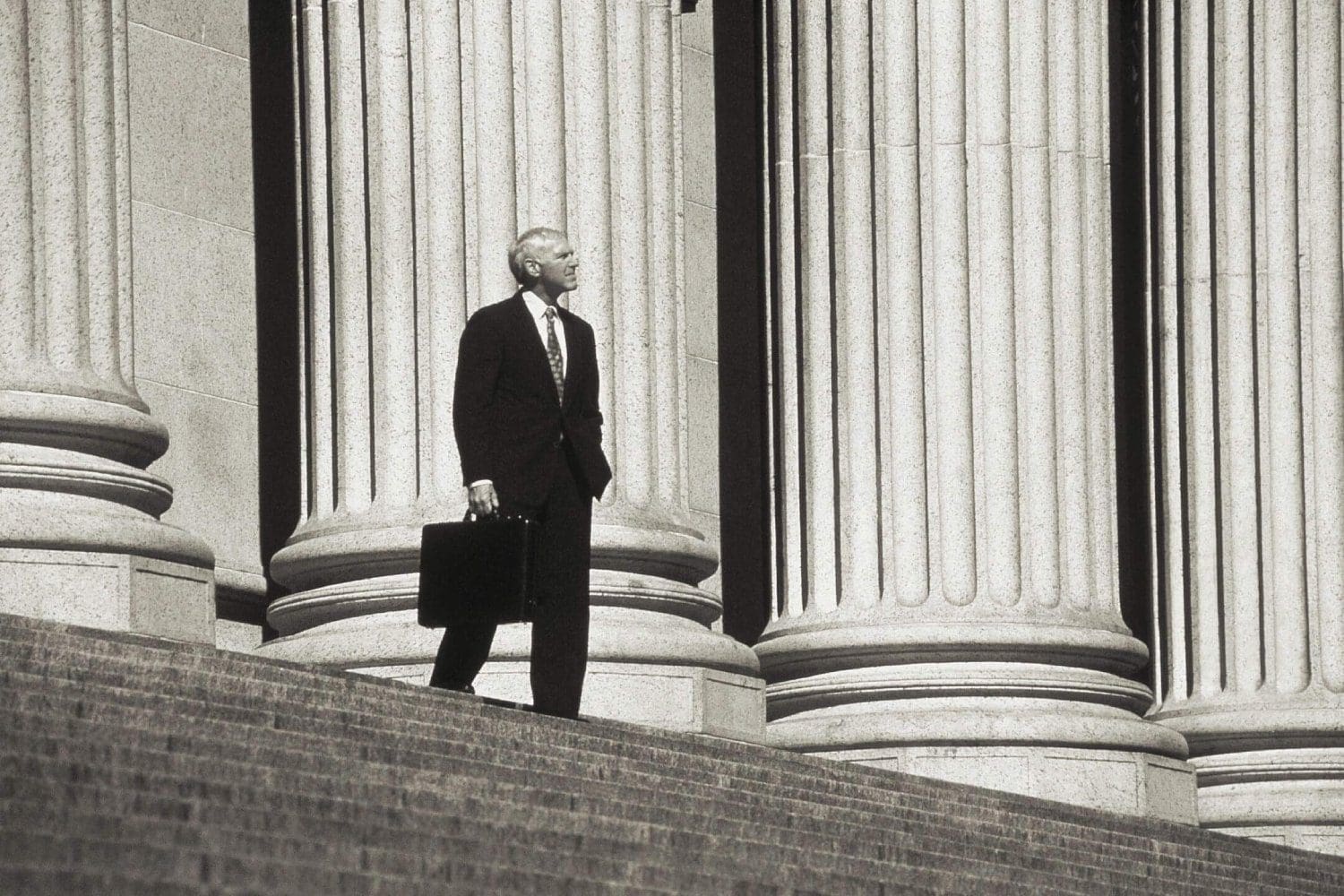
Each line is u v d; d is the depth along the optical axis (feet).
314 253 61.11
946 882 39.88
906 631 65.72
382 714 40.37
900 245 67.67
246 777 31.96
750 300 80.79
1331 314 75.97
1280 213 76.28
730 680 60.54
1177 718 74.74
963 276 67.51
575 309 61.31
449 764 37.40
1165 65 77.87
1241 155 76.48
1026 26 68.95
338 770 34.60
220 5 70.23
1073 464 68.18
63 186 53.67
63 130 53.83
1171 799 67.36
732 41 81.66
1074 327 68.54
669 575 61.41
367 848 28.55
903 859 41.16
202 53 69.41
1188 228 76.89
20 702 33.01
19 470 51.78
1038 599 67.05
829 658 66.54
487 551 45.19
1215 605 75.41
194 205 68.54
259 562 68.59
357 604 58.90
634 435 61.82
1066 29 69.77
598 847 33.50
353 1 61.26
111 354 54.13
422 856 29.32
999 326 67.56
